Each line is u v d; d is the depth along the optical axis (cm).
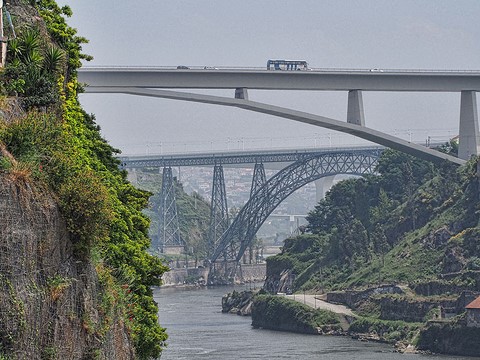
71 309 4559
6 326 4072
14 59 5541
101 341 4806
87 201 4644
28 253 4238
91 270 4844
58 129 4997
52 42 6619
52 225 4431
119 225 7988
